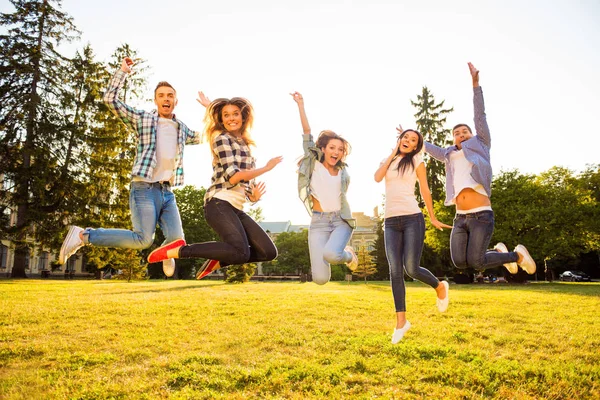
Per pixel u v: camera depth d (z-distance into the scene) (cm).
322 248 548
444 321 874
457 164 580
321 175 566
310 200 565
